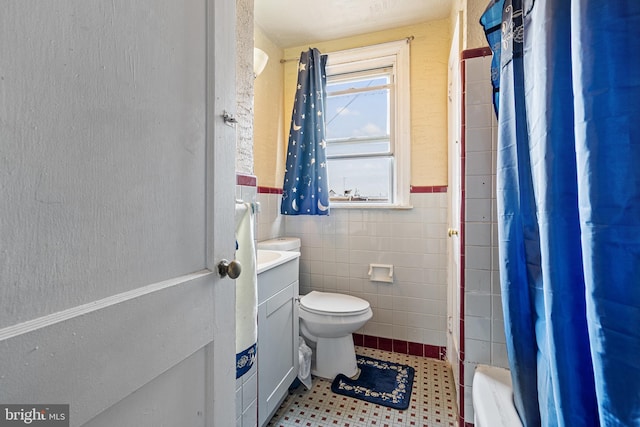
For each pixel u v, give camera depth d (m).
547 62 0.66
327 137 2.45
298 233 2.46
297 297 1.71
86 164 0.42
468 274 1.23
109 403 0.44
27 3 0.35
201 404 0.65
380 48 2.22
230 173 0.74
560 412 0.61
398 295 2.21
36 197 0.36
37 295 0.36
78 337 0.40
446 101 2.09
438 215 2.12
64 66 0.39
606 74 0.50
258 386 1.31
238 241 1.01
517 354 0.90
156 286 0.53
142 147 0.51
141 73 0.50
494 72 1.10
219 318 0.70
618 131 0.49
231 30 0.74
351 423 1.48
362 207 2.27
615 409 0.47
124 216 0.47
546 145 0.66
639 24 0.48
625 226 0.48
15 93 0.34
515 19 0.89
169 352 0.55
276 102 2.40
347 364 1.88
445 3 1.94
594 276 0.50
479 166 1.21
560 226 0.63
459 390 1.28
